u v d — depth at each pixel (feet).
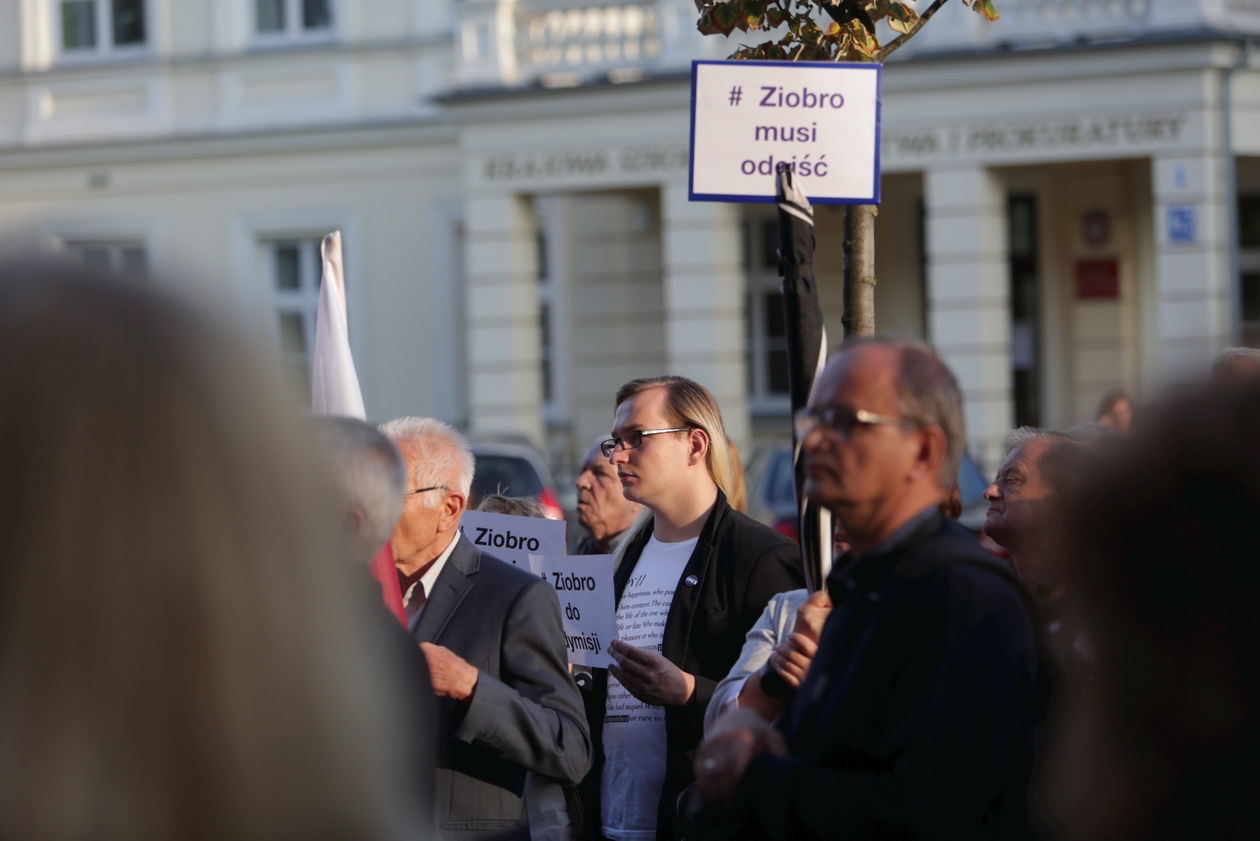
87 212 69.77
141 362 4.45
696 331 55.26
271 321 4.83
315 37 67.15
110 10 69.77
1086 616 7.38
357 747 4.77
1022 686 8.55
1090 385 59.47
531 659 13.78
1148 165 57.88
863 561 9.27
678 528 15.60
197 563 4.41
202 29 68.28
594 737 15.49
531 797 14.51
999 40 51.88
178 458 4.43
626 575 15.99
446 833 13.14
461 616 13.87
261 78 67.62
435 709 9.30
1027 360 60.70
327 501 4.86
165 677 4.36
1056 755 8.11
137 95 69.15
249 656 4.48
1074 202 59.31
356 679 4.83
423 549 13.93
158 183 68.85
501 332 58.13
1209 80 49.29
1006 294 53.26
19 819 4.27
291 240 68.13
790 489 43.29
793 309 12.37
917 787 8.43
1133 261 58.80
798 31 16.70
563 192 57.41
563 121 56.80
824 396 9.39
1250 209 59.16
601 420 64.64
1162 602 6.99
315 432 4.99
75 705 4.31
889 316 61.72
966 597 8.76
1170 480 7.05
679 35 55.42
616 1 56.54
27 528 4.32
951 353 52.29
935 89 52.19
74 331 4.42
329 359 14.83
